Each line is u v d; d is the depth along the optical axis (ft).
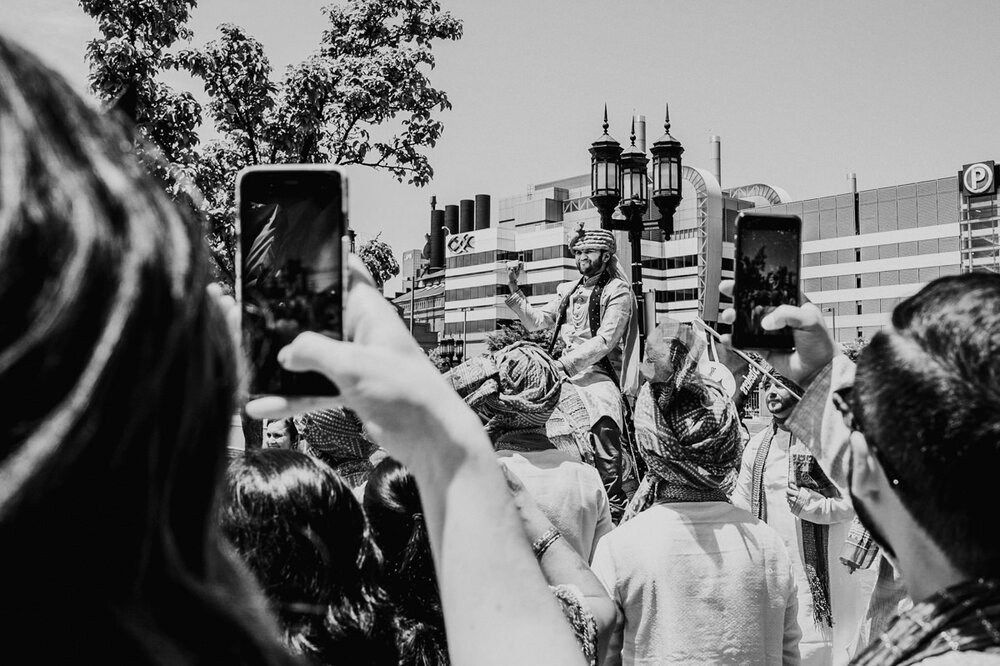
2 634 1.39
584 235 25.04
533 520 6.79
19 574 1.38
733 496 14.16
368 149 35.24
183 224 1.55
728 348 6.24
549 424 19.21
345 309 3.41
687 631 9.06
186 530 1.68
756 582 9.36
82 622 1.44
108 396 1.35
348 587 5.51
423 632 6.05
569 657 2.92
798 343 6.07
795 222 6.29
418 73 35.96
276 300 3.48
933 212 289.94
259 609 1.94
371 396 2.93
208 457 1.69
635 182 35.04
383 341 3.24
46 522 1.38
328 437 12.46
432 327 389.19
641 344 33.58
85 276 1.32
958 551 3.51
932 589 3.69
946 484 3.47
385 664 5.56
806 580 13.20
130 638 1.48
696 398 9.63
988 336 3.53
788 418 6.23
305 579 5.33
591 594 6.63
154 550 1.55
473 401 11.63
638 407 10.03
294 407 3.28
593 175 35.24
